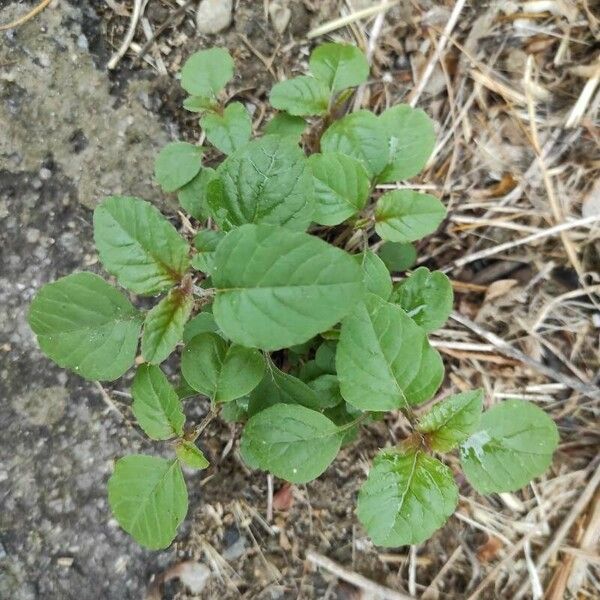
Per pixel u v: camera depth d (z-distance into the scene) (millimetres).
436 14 248
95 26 227
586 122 244
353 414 201
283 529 225
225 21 237
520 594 228
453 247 245
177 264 160
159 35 234
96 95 224
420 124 212
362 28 248
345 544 226
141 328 170
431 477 168
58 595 204
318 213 194
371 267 196
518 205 245
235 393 175
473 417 167
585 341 241
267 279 143
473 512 234
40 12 220
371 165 209
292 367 222
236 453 227
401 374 169
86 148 221
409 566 226
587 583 230
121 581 210
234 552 221
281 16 242
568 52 247
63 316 161
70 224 218
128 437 218
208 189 170
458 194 246
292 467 177
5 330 210
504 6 248
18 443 208
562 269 243
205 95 213
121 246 156
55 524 207
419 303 194
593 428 237
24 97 216
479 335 241
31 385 211
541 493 236
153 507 169
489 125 249
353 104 246
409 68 249
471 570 229
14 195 214
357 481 231
